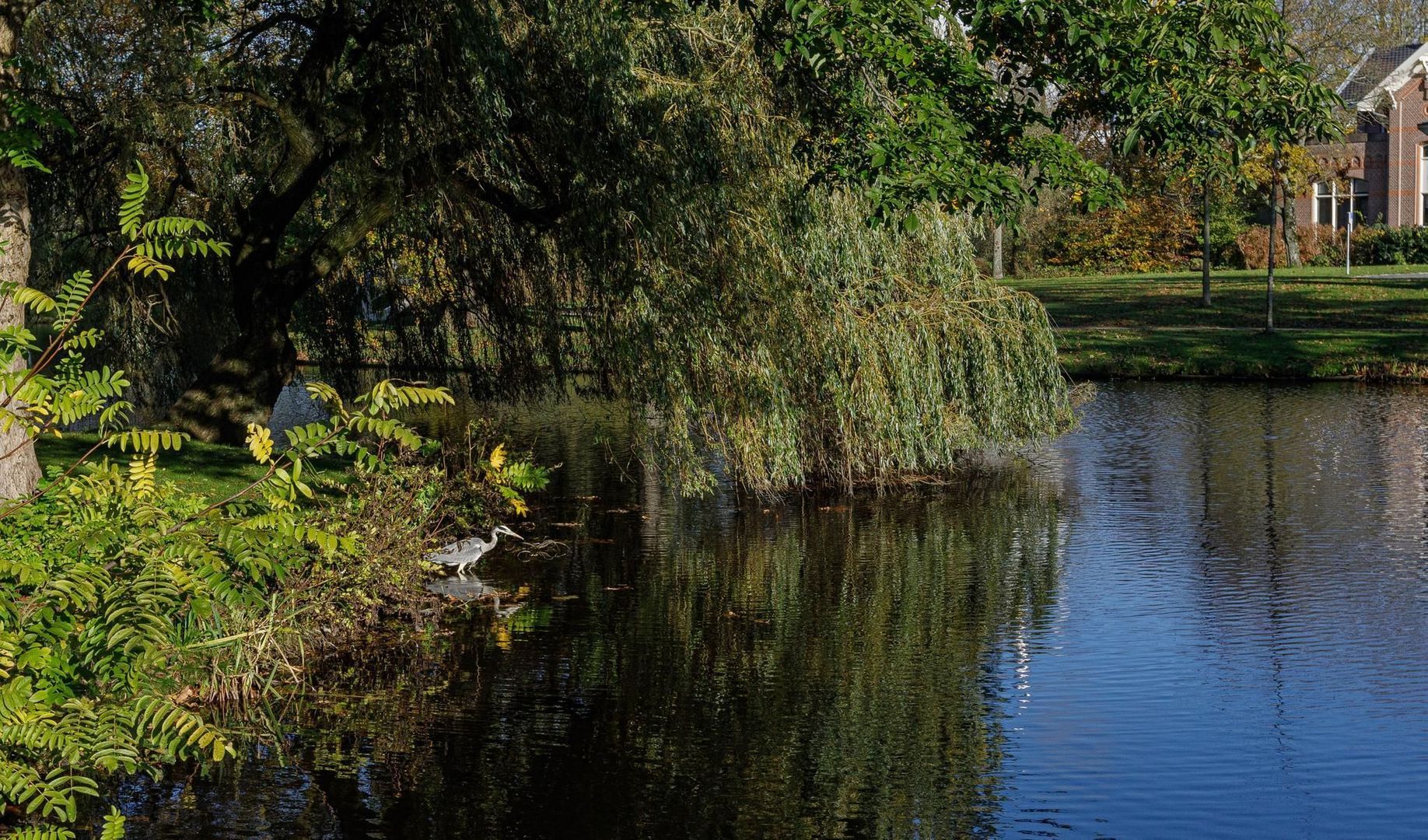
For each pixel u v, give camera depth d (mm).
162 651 6332
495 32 14219
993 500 18234
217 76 17062
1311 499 17891
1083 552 15172
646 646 11672
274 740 9328
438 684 10570
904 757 9109
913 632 12141
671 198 14906
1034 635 11984
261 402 18000
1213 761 8961
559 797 8375
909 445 17516
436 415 26172
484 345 19641
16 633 5676
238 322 18297
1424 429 23859
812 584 13836
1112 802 8312
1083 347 36000
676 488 17547
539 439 23391
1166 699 10227
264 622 10617
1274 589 13438
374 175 16516
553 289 17359
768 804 8289
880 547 15539
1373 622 12211
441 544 14547
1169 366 33500
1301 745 9227
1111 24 10758
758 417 16062
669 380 15484
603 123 14789
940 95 11117
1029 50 11461
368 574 11820
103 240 18406
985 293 18891
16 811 7957
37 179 17562
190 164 17594
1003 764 8953
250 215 18141
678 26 15305
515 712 9969
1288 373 32500
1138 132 10805
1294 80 11039
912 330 17812
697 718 9859
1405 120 52094
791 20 12125
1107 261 55188
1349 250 48938
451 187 16016
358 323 20750
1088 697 10312
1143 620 12438
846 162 11828
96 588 6117
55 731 5641
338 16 16484
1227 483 19188
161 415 20344
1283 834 7812
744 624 12375
